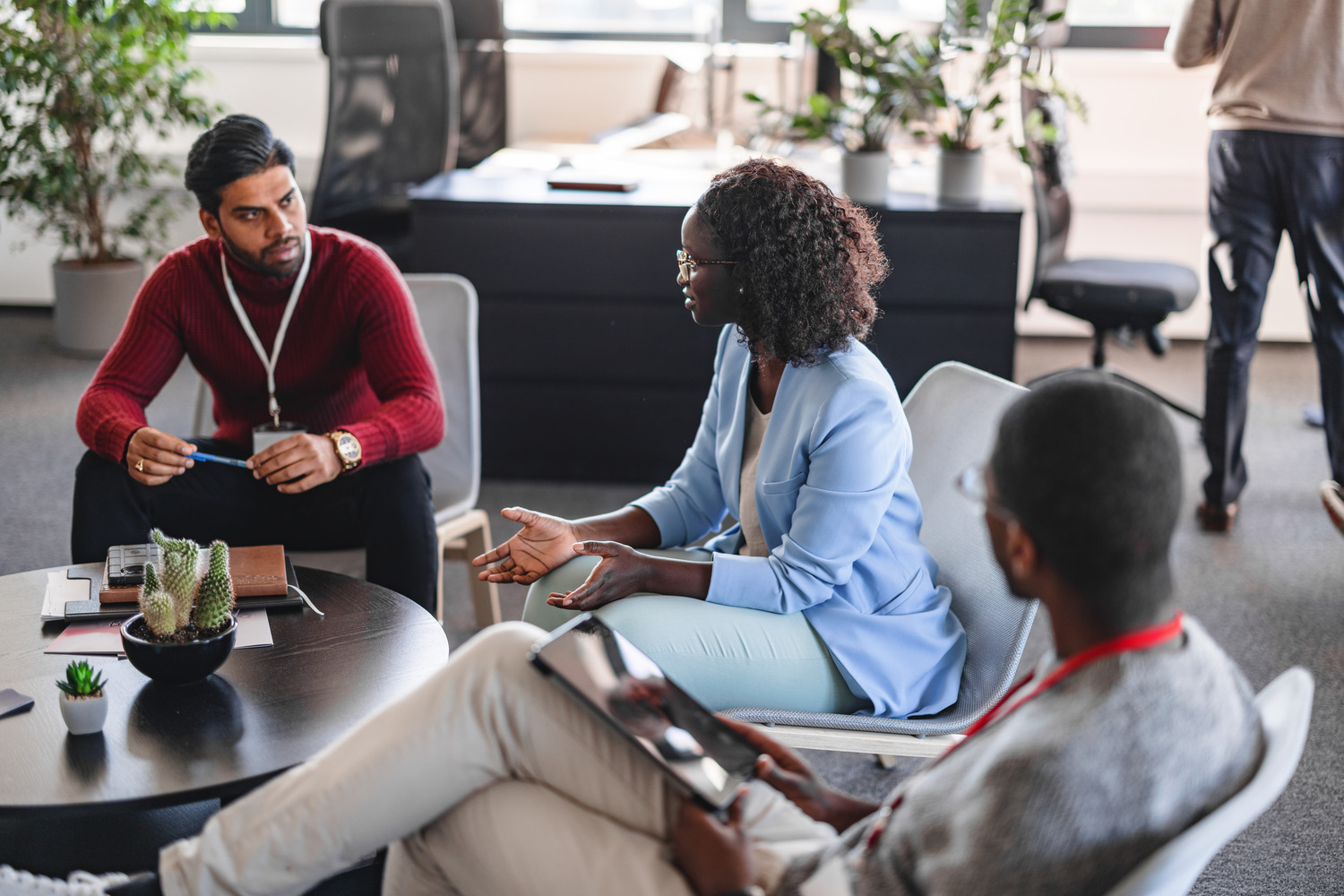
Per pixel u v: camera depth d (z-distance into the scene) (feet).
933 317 11.46
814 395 5.57
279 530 7.48
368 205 13.73
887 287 11.42
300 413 7.80
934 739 5.37
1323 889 6.26
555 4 17.98
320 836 4.01
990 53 11.37
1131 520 2.92
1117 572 2.97
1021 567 3.16
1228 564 10.49
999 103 11.29
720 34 17.57
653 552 6.21
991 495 3.21
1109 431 2.95
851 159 11.28
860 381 5.50
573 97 17.25
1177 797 2.90
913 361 11.59
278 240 7.06
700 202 5.63
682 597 5.51
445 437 8.55
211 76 16.34
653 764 3.84
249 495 7.36
